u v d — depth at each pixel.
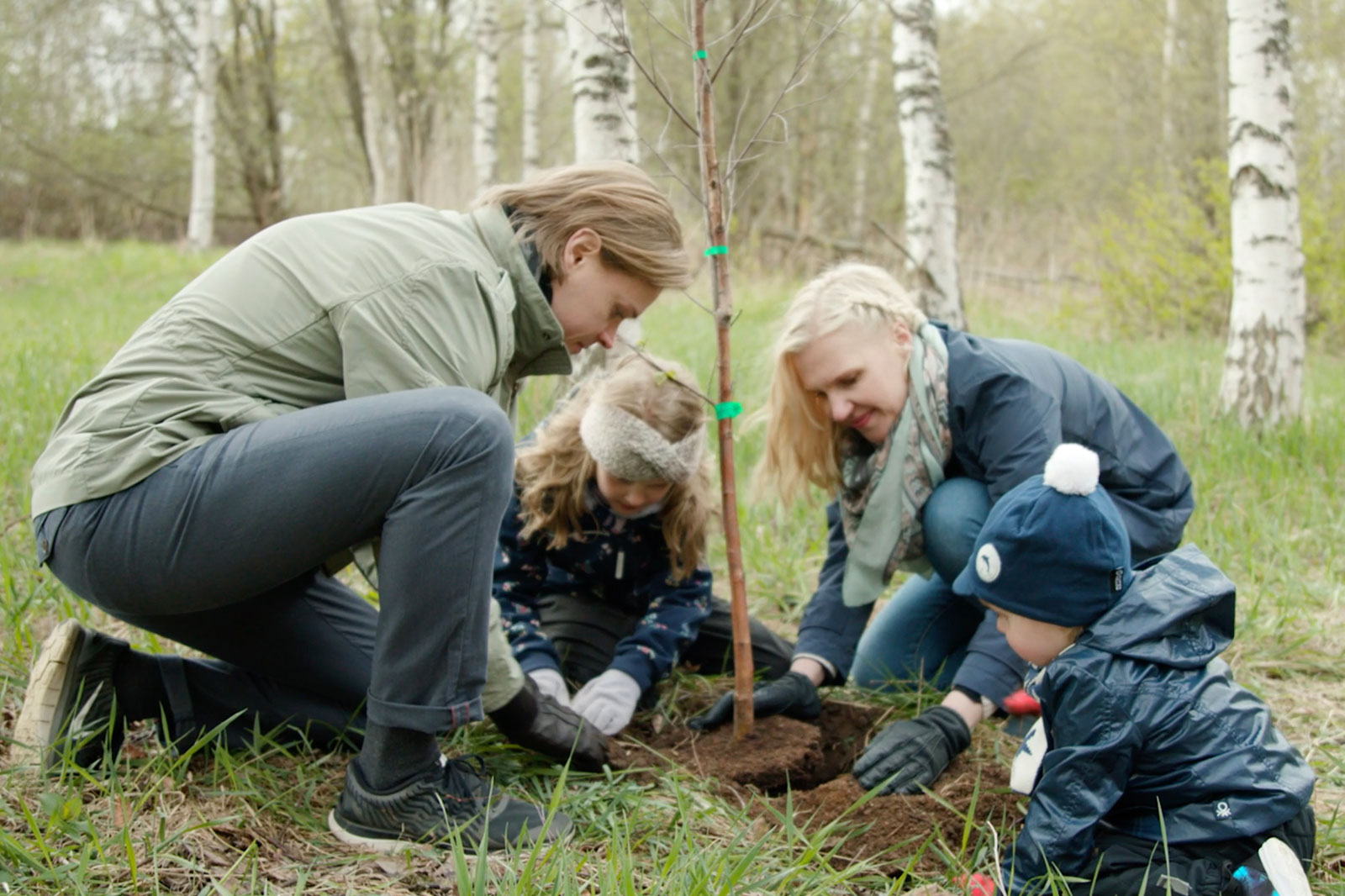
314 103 24.88
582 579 3.06
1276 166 5.89
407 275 2.02
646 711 2.88
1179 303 11.33
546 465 2.81
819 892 1.94
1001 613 2.10
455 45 21.33
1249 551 3.87
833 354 2.65
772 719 2.72
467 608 1.99
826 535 4.21
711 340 8.12
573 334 2.27
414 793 2.09
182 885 1.88
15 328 8.56
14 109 23.62
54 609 3.04
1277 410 5.89
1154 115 18.44
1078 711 1.91
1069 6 21.03
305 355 2.03
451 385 2.03
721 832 2.23
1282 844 1.79
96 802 2.09
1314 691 3.00
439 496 1.93
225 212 27.02
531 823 2.12
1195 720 1.87
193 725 2.34
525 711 2.35
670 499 2.79
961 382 2.70
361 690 2.43
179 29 22.50
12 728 2.41
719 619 3.13
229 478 1.92
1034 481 2.03
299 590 2.34
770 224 16.05
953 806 2.33
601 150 4.85
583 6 4.77
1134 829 1.92
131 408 1.96
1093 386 2.82
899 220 19.36
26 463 4.24
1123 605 1.97
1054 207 20.86
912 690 2.97
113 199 25.31
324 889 1.93
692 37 2.43
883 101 18.00
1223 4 15.10
